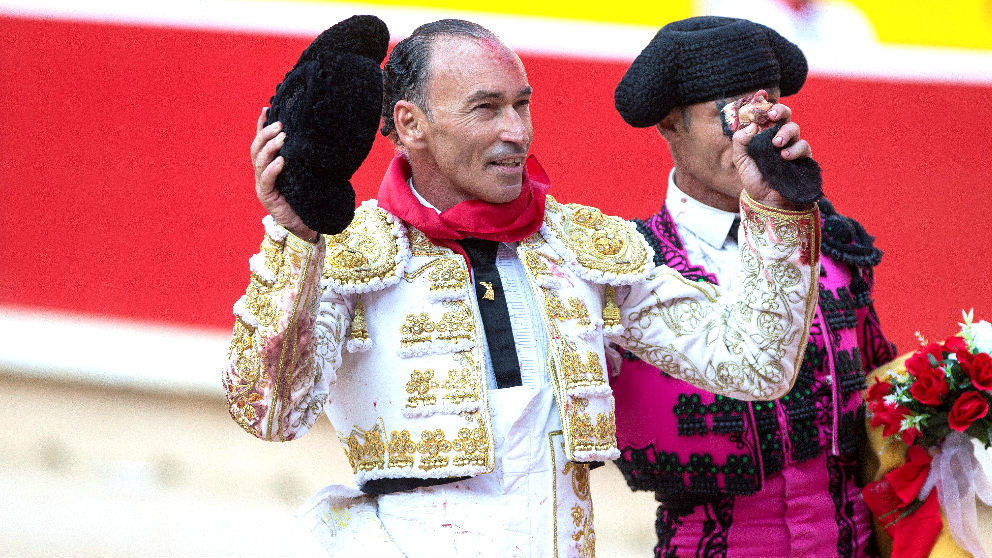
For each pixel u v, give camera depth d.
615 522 14.78
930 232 16.81
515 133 6.86
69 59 19.91
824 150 17.08
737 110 7.07
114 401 18.88
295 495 16.45
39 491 16.58
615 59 17.75
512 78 6.89
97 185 19.98
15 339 19.47
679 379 7.94
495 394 6.90
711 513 8.73
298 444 17.31
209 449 17.72
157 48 19.50
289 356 6.34
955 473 8.81
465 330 6.89
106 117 19.91
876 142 16.98
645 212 17.62
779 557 8.67
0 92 20.20
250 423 6.47
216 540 14.94
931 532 8.77
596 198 17.75
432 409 6.74
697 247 9.09
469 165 6.92
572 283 7.32
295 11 19.23
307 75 6.00
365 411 6.96
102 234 20.03
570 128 17.83
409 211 7.03
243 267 19.61
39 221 20.19
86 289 20.11
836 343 8.98
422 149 7.09
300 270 6.22
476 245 7.18
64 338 19.42
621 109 8.92
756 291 7.21
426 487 6.88
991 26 17.20
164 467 17.33
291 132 5.98
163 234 19.80
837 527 8.82
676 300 7.55
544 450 6.93
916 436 8.85
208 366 18.81
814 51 17.36
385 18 19.08
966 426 8.45
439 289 6.93
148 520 15.55
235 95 19.36
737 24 8.84
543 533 6.84
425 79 6.93
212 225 19.67
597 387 7.07
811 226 7.07
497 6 18.61
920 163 16.86
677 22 9.09
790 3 17.70
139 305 19.94
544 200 7.41
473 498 6.82
